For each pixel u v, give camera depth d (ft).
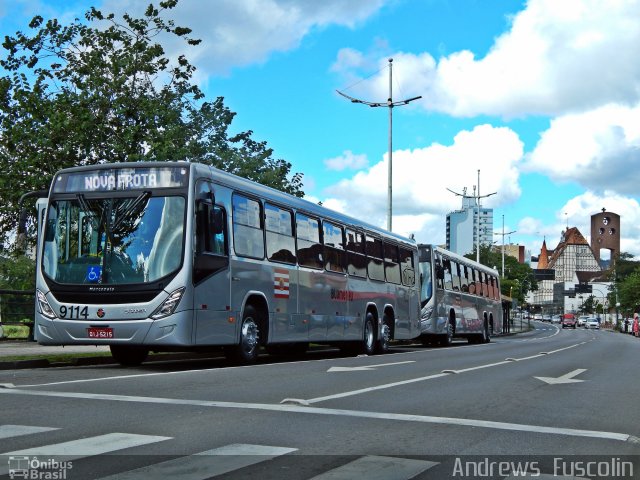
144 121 79.56
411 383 38.50
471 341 128.98
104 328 41.63
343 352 72.64
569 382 42.39
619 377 47.75
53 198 44.37
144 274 41.68
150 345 41.63
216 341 44.11
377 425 24.18
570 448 21.40
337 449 20.08
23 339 68.95
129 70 80.07
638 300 375.04
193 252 42.04
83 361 49.67
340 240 63.57
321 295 58.80
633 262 473.67
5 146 77.30
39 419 23.62
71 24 80.84
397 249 78.84
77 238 43.27
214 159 84.48
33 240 78.28
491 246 419.13
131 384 34.35
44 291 43.09
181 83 84.64
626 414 29.40
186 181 42.63
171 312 41.06
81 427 22.30
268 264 50.55
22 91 77.46
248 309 48.29
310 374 42.32
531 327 365.40
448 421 25.55
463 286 115.14
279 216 52.90
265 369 45.21
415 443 21.31
